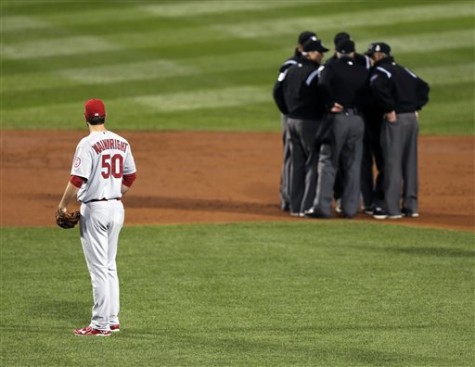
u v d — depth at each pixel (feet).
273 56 302.45
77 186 108.99
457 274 137.90
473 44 310.45
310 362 100.78
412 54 302.86
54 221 170.60
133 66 296.51
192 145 236.22
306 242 155.12
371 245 153.28
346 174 170.71
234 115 263.70
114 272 112.57
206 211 178.50
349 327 114.62
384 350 105.60
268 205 184.03
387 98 165.99
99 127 111.14
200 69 294.66
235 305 123.85
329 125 167.22
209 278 135.85
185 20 332.80
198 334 111.86
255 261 144.36
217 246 153.07
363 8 342.23
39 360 101.19
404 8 342.23
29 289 131.34
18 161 219.00
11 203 183.52
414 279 135.33
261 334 111.75
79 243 155.74
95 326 111.65
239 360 101.30
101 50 307.37
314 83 167.43
